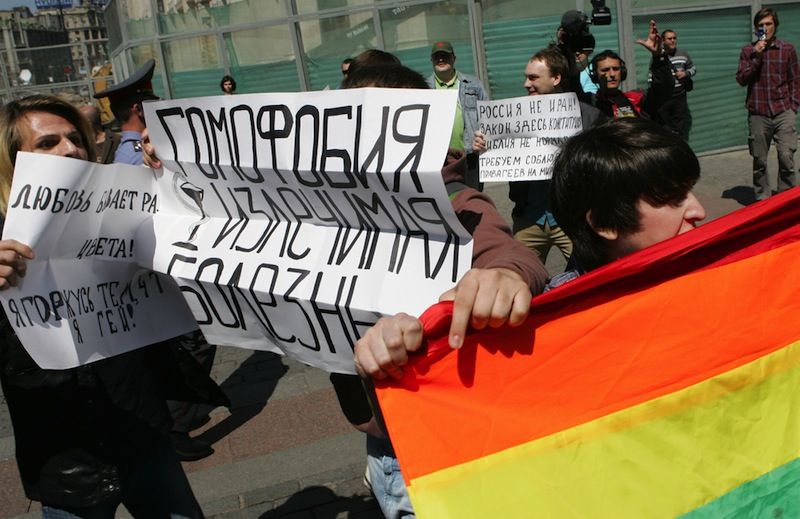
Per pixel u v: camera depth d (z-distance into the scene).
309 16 11.33
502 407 1.35
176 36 11.77
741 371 1.48
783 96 7.89
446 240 1.70
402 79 2.04
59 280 2.10
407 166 1.63
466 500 1.33
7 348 2.20
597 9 6.03
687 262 1.44
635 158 1.59
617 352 1.41
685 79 9.99
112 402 2.30
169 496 2.46
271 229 2.06
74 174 2.07
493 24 10.94
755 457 1.49
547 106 5.10
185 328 2.42
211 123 2.04
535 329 1.37
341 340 1.89
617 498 1.40
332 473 4.00
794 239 1.50
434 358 1.32
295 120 1.83
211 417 4.80
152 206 2.30
